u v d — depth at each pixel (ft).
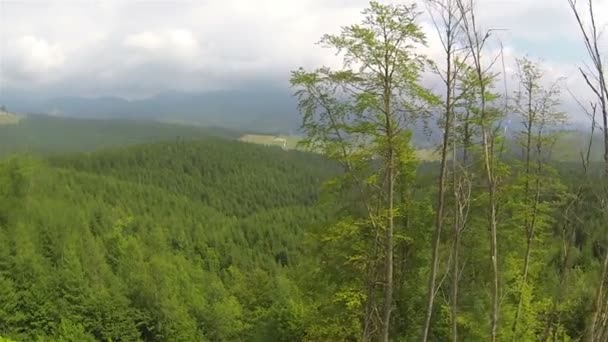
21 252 144.56
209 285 216.13
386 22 47.39
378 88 49.96
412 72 48.24
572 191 26.35
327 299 69.92
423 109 48.29
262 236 350.84
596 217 21.48
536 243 68.28
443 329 66.13
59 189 276.62
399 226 65.10
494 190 40.86
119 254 212.43
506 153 57.11
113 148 569.64
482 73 37.50
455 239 45.14
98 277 163.43
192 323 157.89
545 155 54.80
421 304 67.21
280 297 133.90
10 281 131.34
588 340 21.67
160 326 150.92
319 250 68.33
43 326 131.34
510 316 63.98
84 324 136.36
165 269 184.03
